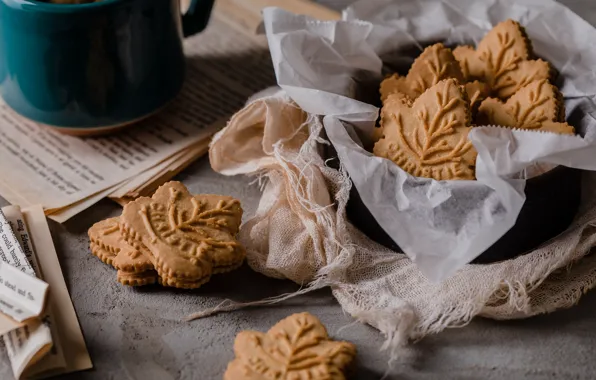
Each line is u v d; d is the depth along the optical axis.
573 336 0.46
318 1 0.66
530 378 0.44
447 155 0.47
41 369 0.43
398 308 0.45
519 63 0.52
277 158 0.50
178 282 0.47
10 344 0.44
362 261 0.48
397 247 0.48
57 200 0.52
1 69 0.53
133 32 0.52
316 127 0.50
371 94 0.55
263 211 0.50
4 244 0.47
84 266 0.49
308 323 0.44
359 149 0.47
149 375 0.44
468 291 0.46
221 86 0.60
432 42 0.55
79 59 0.51
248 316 0.47
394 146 0.48
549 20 0.54
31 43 0.51
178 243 0.47
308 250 0.48
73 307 0.47
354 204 0.49
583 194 0.51
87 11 0.49
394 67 0.56
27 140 0.55
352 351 0.43
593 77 0.52
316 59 0.52
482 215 0.44
